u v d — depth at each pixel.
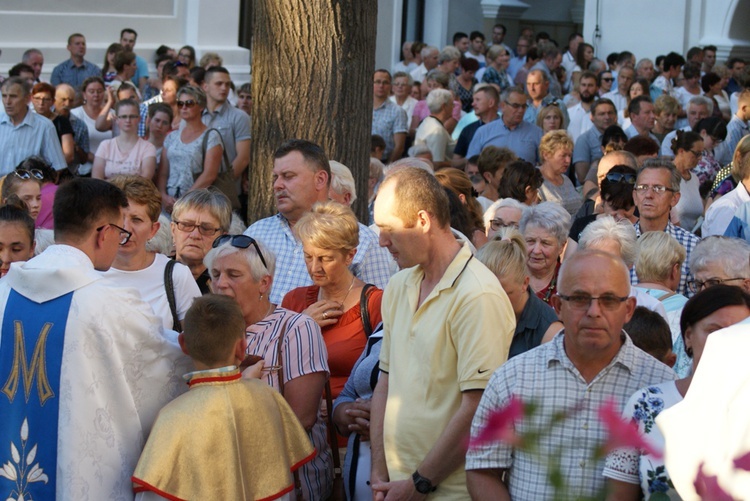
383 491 4.21
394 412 4.25
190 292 5.21
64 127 11.71
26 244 5.30
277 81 6.83
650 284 5.83
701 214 9.49
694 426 2.81
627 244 5.91
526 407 2.42
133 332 3.97
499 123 11.77
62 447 3.83
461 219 6.04
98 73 16.31
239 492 3.93
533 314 4.60
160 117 11.21
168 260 5.29
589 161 11.91
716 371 2.83
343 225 5.07
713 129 10.70
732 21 21.09
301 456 4.23
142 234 5.11
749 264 4.92
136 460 3.97
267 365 4.55
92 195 4.06
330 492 4.83
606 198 7.46
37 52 15.88
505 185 8.28
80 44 16.12
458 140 12.58
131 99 10.59
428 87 15.48
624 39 22.31
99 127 12.45
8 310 3.97
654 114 12.49
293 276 5.87
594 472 3.48
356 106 6.89
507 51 19.95
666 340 4.56
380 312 5.09
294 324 4.66
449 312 4.13
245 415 4.01
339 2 6.70
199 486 3.89
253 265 4.64
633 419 3.59
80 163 12.14
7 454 3.92
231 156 11.21
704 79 16.97
